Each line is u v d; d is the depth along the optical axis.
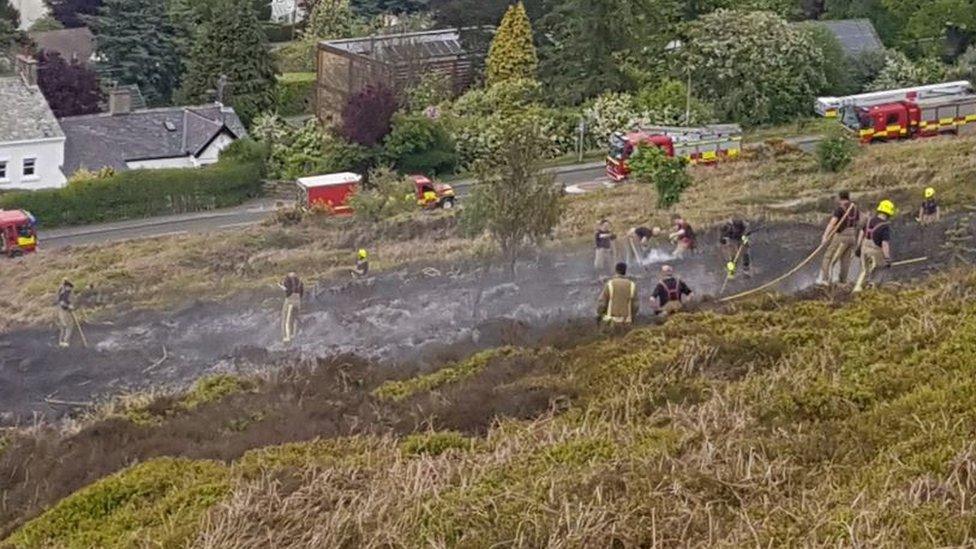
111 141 71.25
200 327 35.16
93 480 22.17
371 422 23.28
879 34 87.31
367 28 97.94
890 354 22.95
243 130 73.94
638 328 26.16
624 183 59.78
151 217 65.31
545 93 75.19
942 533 15.39
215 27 79.38
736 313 26.75
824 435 19.23
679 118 71.19
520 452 20.25
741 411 20.78
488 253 35.53
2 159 67.62
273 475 20.06
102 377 31.34
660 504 17.30
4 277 49.03
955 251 31.77
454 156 69.19
